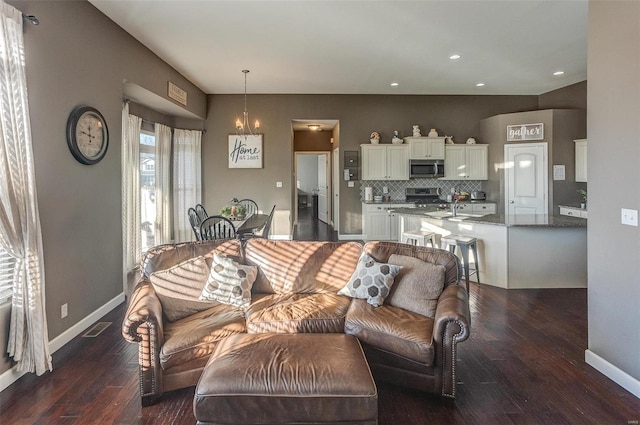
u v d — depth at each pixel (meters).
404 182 7.87
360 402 1.71
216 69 5.79
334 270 3.03
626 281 2.34
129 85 4.56
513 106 7.75
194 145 7.14
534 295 4.26
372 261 2.89
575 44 4.82
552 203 6.71
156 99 5.40
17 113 2.47
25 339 2.51
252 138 7.47
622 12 2.28
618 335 2.42
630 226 2.29
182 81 6.11
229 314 2.60
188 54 5.08
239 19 3.99
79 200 3.35
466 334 2.17
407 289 2.68
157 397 2.24
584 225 4.30
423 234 4.83
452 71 6.00
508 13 3.92
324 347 2.07
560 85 6.95
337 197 8.11
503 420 2.10
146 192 6.13
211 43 4.67
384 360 2.38
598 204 2.55
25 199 2.50
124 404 2.24
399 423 2.08
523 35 4.50
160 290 2.60
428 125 7.75
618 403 2.23
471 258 4.81
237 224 5.33
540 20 4.09
